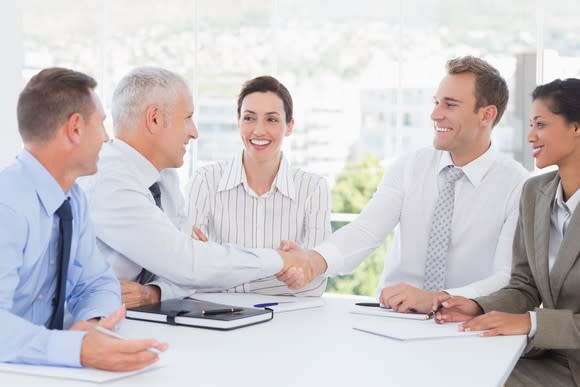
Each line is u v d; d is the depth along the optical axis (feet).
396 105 15.08
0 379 5.21
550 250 8.20
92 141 6.17
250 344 6.42
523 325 7.20
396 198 9.91
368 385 5.25
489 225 9.48
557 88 8.07
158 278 8.71
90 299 6.84
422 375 5.56
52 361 5.46
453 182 9.58
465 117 9.34
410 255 9.84
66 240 6.36
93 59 16.72
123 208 8.04
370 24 15.10
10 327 5.57
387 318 7.69
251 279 8.26
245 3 15.81
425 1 14.69
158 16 16.31
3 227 5.78
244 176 10.09
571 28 13.75
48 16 16.66
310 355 6.08
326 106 15.49
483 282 8.73
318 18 15.39
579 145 7.99
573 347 7.18
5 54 14.83
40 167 6.09
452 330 7.13
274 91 9.98
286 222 10.11
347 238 9.70
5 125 14.87
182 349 6.18
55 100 5.97
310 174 10.31
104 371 5.38
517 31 14.16
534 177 8.50
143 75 8.20
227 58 16.01
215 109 16.10
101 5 16.57
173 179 9.15
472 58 9.52
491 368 5.82
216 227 10.18
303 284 8.71
